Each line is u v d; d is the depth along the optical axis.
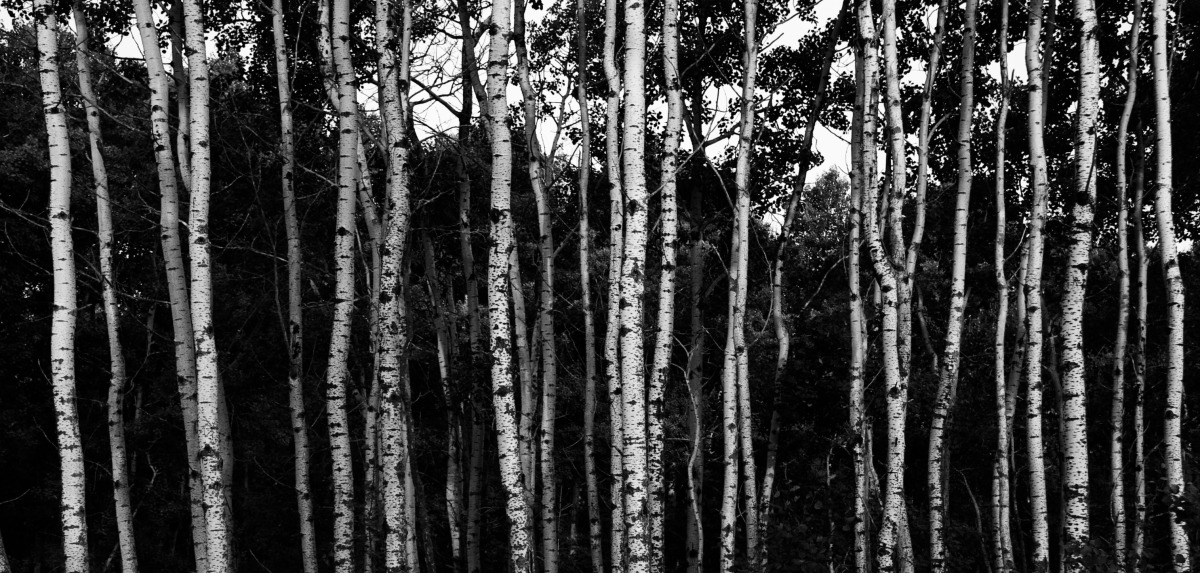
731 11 19.27
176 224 14.56
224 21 18.78
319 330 23.86
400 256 13.69
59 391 12.61
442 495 23.78
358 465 25.30
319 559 23.08
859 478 14.80
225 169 20.95
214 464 12.95
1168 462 13.91
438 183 19.08
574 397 24.80
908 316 14.68
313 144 20.59
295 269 16.41
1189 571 13.38
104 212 15.38
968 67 15.93
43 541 27.17
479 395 18.45
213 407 12.98
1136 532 15.91
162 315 27.11
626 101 11.65
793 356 21.19
